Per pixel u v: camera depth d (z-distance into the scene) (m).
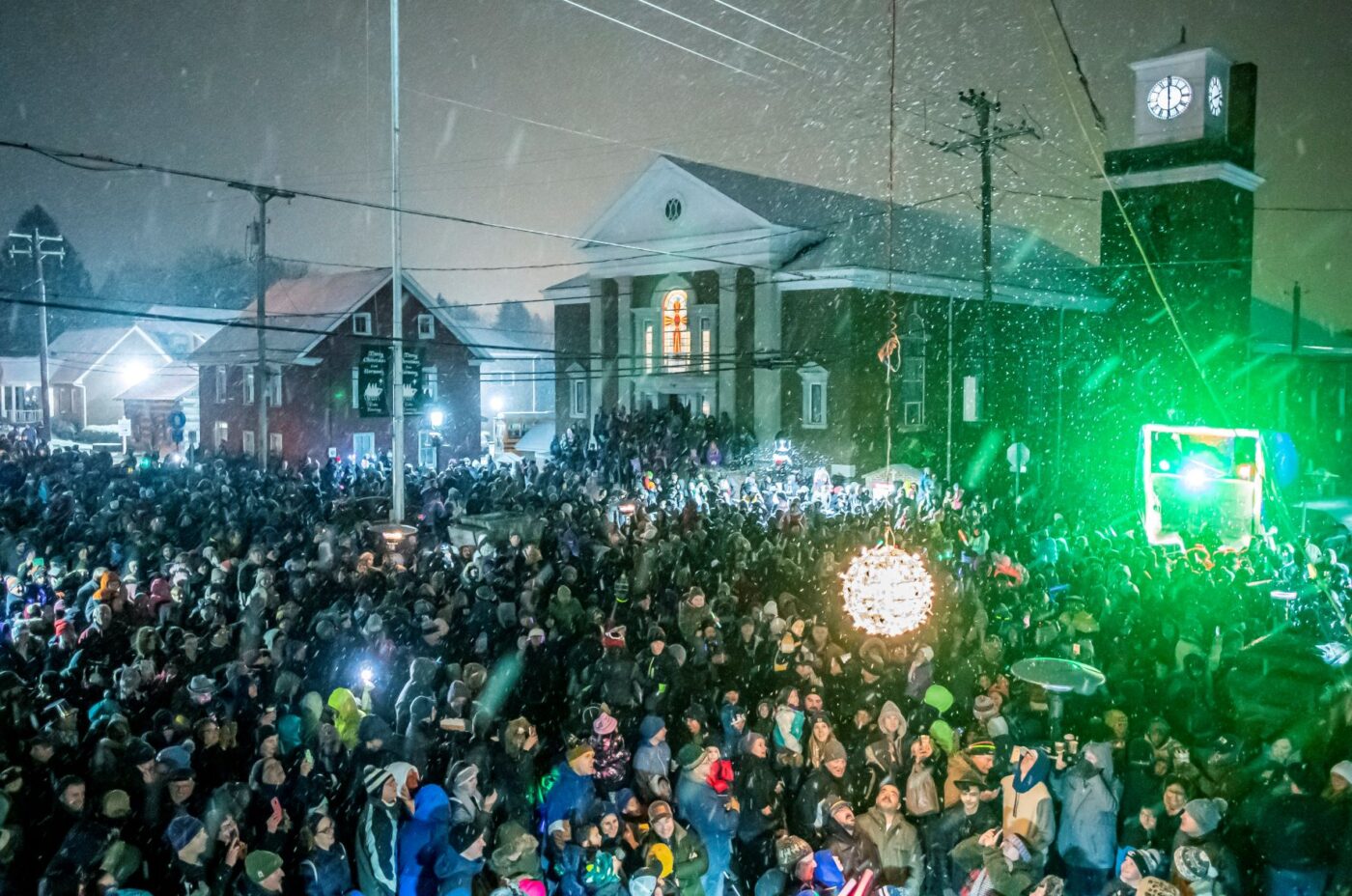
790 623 13.58
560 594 14.76
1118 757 10.01
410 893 8.24
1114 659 13.08
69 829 7.75
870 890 8.28
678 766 10.10
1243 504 25.02
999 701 11.35
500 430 73.50
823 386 38.12
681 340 41.97
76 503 22.14
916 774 9.34
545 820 9.38
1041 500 39.09
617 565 18.11
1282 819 8.31
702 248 40.41
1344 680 11.50
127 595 14.29
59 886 7.20
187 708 10.42
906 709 11.98
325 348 46.53
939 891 8.85
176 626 12.95
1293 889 8.20
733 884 9.36
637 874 7.98
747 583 16.98
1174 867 7.86
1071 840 9.03
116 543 18.47
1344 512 35.72
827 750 9.55
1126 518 30.08
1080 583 17.91
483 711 9.95
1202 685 11.75
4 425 63.16
